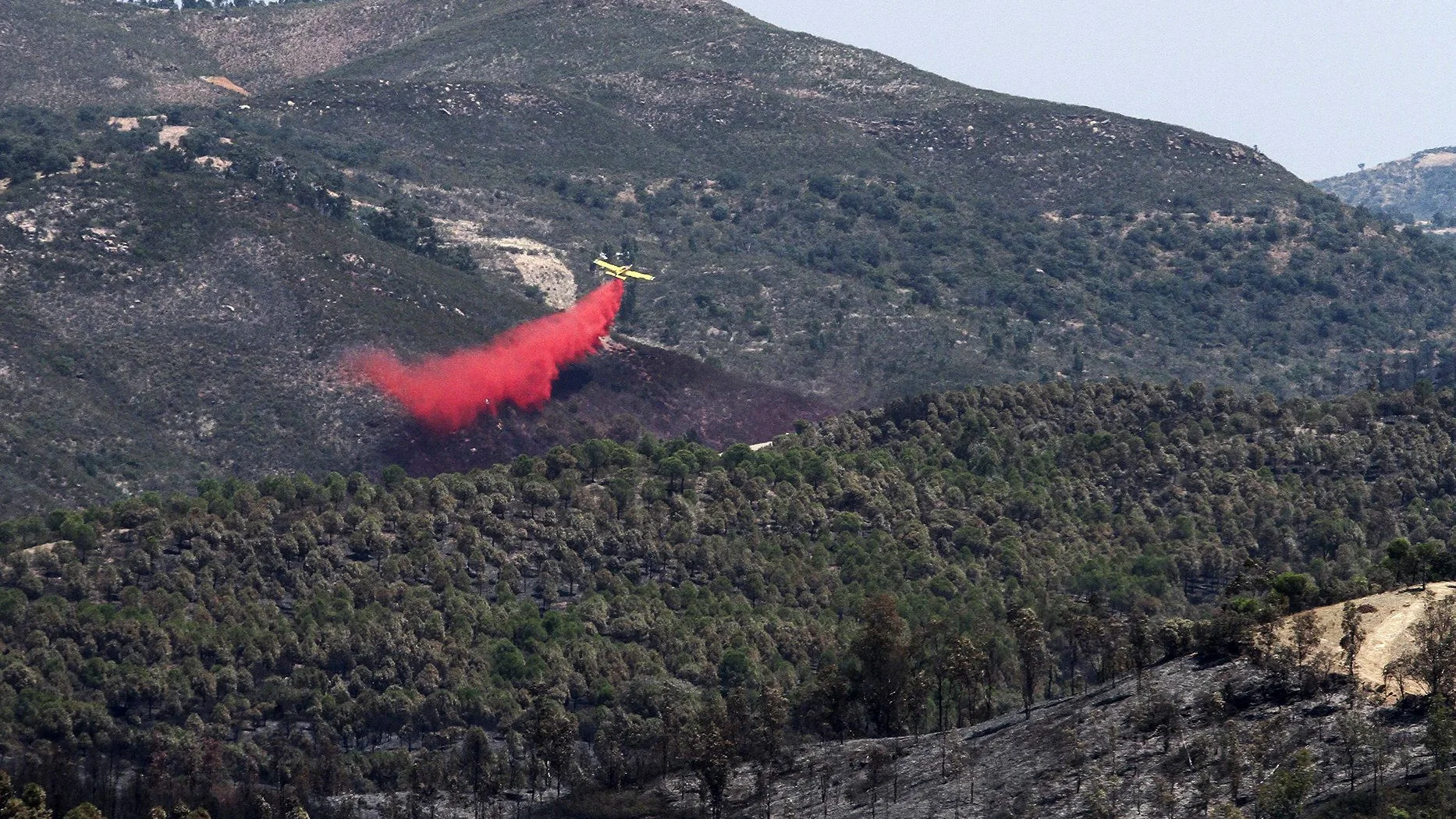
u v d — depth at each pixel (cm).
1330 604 18700
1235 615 18100
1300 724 16150
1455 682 15750
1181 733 16662
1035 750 17425
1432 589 17900
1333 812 14638
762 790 18312
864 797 17575
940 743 18538
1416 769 14975
